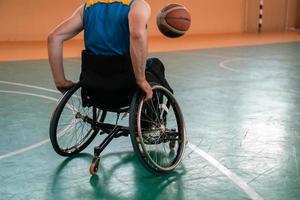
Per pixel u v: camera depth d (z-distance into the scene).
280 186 3.06
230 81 7.11
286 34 17.17
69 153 3.63
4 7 12.42
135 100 3.11
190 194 2.95
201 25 16.52
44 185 3.08
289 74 7.85
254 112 5.07
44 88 6.40
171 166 3.32
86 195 2.93
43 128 4.41
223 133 4.26
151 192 2.98
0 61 9.05
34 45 11.90
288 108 5.27
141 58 2.96
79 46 12.05
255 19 18.00
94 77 3.22
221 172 3.31
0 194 2.93
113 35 3.11
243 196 2.91
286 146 3.89
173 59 9.81
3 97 5.78
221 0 16.84
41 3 12.93
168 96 3.41
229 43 13.54
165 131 3.48
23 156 3.63
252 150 3.79
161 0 15.20
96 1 3.25
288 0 18.80
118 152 3.77
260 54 10.84
